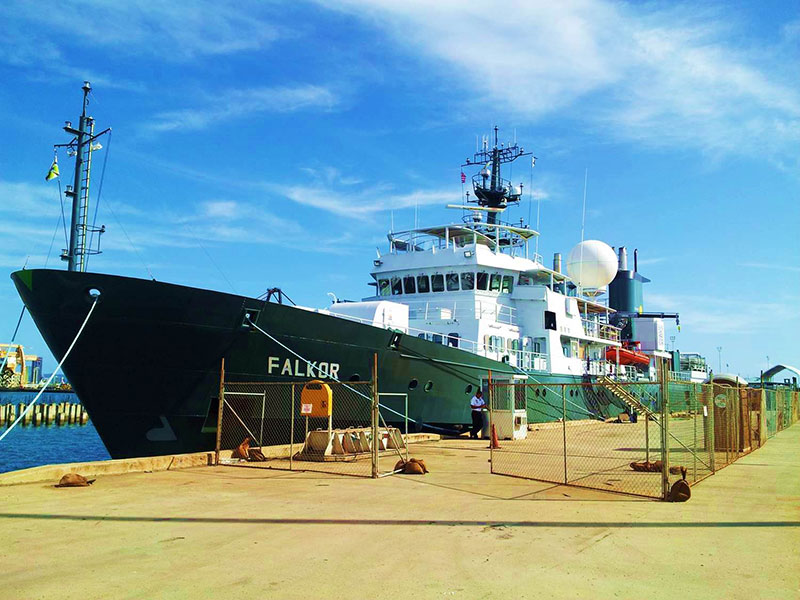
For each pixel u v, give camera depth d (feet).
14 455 108.47
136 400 46.75
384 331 59.62
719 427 53.16
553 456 52.39
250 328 49.06
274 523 25.52
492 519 26.45
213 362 48.24
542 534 23.73
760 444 63.72
